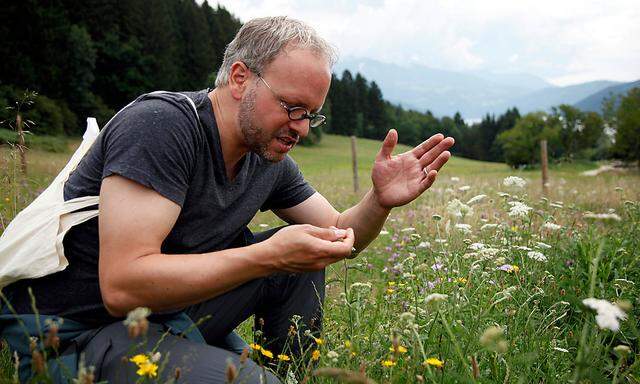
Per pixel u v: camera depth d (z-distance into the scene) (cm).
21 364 200
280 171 262
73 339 201
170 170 195
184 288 183
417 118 14662
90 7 7388
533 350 247
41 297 206
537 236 387
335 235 194
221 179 220
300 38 208
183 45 8562
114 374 187
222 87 218
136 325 139
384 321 270
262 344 269
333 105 12644
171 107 202
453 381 207
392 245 575
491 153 13888
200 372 188
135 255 184
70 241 206
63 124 5500
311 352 261
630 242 379
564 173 3372
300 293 262
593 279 189
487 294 302
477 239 455
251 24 213
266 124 211
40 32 5997
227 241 238
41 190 635
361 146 10150
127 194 188
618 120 5762
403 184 253
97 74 7294
